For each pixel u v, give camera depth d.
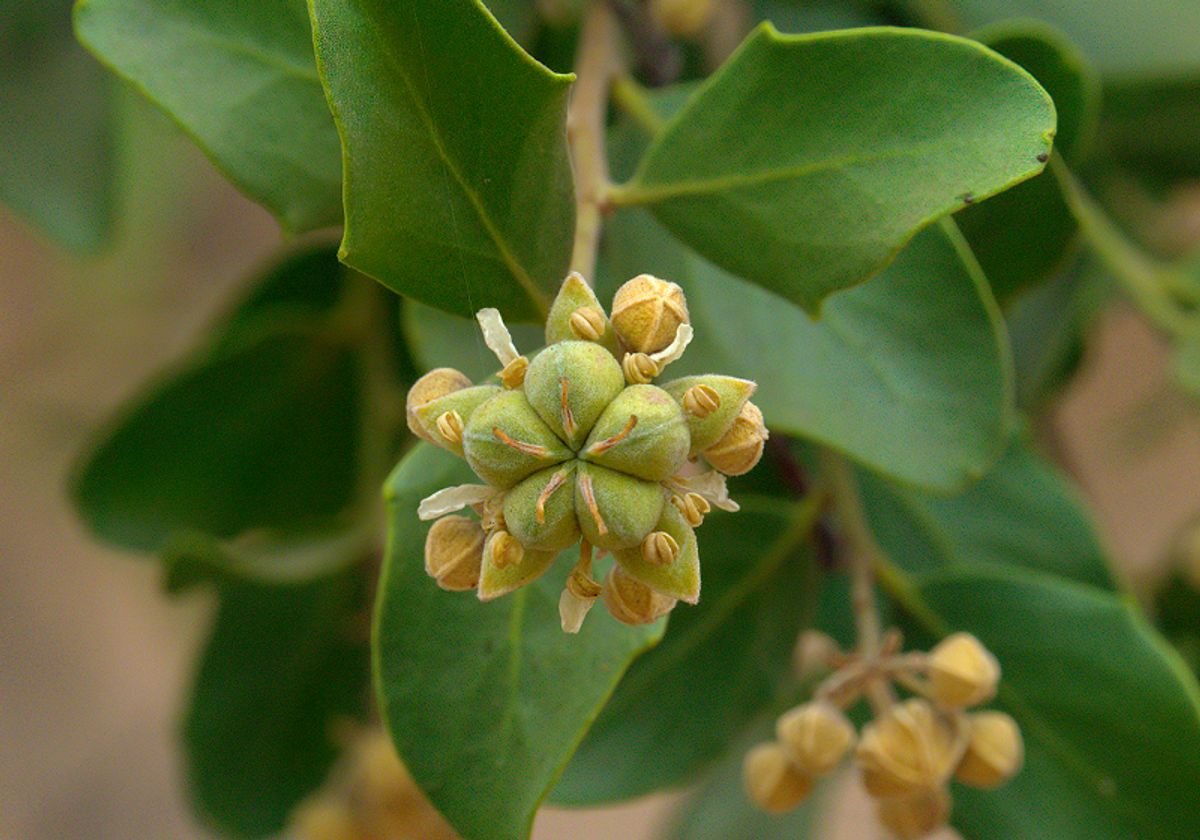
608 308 0.15
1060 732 0.15
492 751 0.13
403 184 0.12
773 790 0.14
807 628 0.15
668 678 0.15
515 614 0.13
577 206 0.13
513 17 0.16
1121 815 0.14
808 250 0.12
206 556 0.16
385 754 0.16
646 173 0.13
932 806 0.14
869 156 0.12
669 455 0.11
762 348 0.14
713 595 0.15
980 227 0.15
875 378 0.14
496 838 0.12
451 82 0.12
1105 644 0.15
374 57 0.12
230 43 0.13
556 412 0.11
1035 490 0.16
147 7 0.13
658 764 0.15
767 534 0.15
